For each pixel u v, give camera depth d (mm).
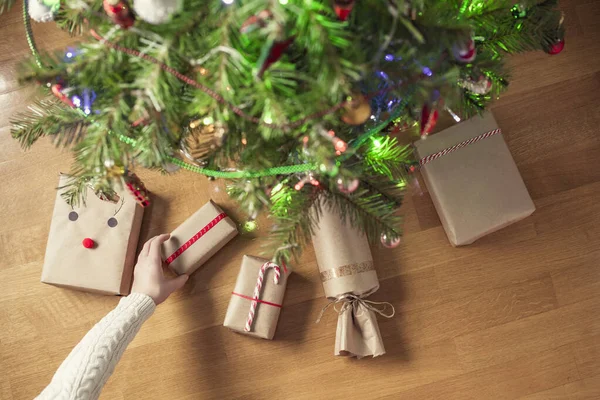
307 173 1064
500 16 1047
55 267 1406
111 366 1257
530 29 1082
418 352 1452
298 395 1452
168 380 1460
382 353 1376
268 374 1455
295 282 1460
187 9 917
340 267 1360
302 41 900
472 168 1390
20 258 1477
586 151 1478
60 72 962
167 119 975
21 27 1495
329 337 1456
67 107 1040
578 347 1447
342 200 1064
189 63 956
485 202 1385
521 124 1483
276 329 1455
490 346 1451
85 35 973
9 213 1484
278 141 1044
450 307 1459
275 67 902
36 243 1479
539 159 1479
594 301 1455
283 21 817
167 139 1016
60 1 963
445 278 1464
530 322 1454
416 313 1459
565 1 1492
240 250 1468
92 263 1406
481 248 1464
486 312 1456
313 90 917
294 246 1056
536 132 1482
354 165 1076
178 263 1409
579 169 1475
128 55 941
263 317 1396
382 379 1451
